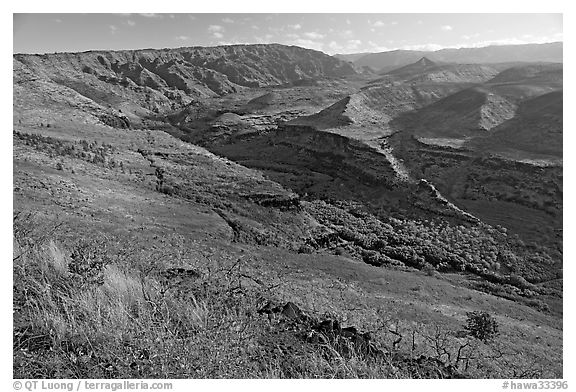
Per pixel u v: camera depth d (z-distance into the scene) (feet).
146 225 127.75
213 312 13.96
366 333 17.22
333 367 13.29
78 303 13.53
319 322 17.34
